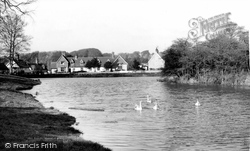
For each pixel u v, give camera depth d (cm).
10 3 3559
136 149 1797
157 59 16888
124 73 13925
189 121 2689
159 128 2381
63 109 3422
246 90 5719
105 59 17162
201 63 8288
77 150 1502
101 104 3931
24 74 12125
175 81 8875
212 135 2161
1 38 8331
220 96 4756
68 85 7894
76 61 17075
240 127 2428
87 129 2278
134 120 2727
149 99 4225
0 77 6962
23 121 2164
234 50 7481
